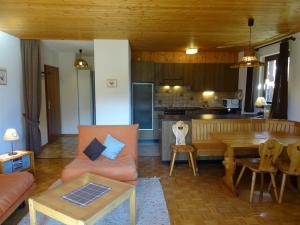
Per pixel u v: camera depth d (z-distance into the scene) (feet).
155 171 12.70
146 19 10.30
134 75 18.99
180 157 13.88
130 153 11.14
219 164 13.98
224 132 12.14
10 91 13.26
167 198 9.57
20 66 14.43
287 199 9.49
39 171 12.65
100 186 7.33
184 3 8.38
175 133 12.84
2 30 12.22
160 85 20.08
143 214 8.21
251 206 8.91
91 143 10.83
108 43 14.70
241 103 19.56
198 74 19.90
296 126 12.19
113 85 14.98
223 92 21.18
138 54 20.10
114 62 14.84
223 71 20.03
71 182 7.65
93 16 9.83
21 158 11.07
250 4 8.47
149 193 9.89
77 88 21.57
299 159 8.81
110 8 8.86
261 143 9.08
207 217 8.13
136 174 9.21
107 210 6.15
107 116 15.15
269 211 8.55
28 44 14.47
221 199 9.48
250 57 10.23
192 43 16.10
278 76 13.66
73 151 16.66
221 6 8.67
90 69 21.83
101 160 10.30
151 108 19.21
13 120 13.56
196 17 10.00
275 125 13.16
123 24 11.09
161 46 17.35
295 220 7.95
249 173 12.39
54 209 5.94
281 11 9.21
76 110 21.75
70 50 19.44
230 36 13.74
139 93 19.02
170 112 19.25
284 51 13.25
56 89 20.56
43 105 17.84
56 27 11.65
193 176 12.02
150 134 19.36
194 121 13.33
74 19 10.27
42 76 17.56
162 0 8.09
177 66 19.76
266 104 15.83
